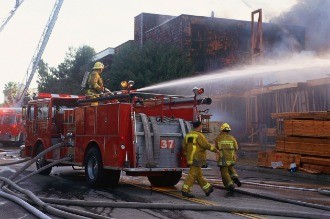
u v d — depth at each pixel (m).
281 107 17.80
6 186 8.78
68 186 9.62
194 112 9.27
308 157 12.34
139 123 8.58
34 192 8.62
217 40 25.61
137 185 9.94
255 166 14.08
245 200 7.87
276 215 6.36
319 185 10.30
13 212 6.56
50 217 6.12
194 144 8.02
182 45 24.52
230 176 9.20
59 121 11.46
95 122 9.24
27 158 12.97
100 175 9.02
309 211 6.84
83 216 6.01
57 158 11.03
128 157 8.40
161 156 8.73
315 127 12.15
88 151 9.50
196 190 9.26
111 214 6.42
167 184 9.81
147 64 20.80
